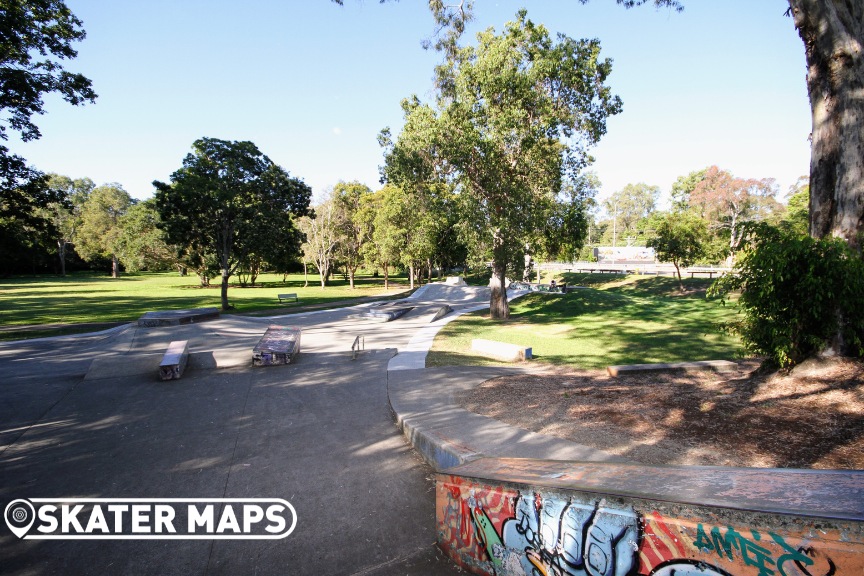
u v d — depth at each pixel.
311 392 10.15
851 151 6.84
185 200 25.52
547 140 19.44
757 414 6.07
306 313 25.95
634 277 44.47
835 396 6.11
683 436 5.78
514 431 6.57
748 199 52.16
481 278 58.09
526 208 19.38
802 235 6.70
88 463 6.64
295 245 31.06
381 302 31.33
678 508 2.30
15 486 5.95
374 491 5.60
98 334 18.70
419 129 19.55
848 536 1.77
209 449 7.08
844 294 6.39
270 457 6.72
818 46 7.12
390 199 38.97
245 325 19.72
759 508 2.04
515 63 19.22
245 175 27.27
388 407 8.91
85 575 4.14
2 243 18.62
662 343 16.03
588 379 9.90
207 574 4.11
